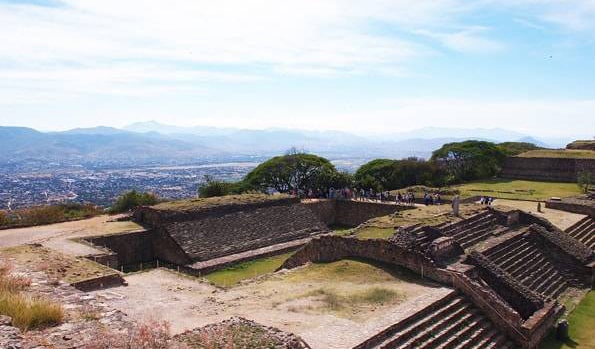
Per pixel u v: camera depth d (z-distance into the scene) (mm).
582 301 31031
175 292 25781
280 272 29844
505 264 32062
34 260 27188
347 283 26672
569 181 72625
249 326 16250
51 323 12727
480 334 23312
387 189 73688
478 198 54938
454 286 26109
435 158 80438
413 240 30219
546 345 24719
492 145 82500
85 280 25000
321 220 55344
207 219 42625
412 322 21781
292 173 69688
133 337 12383
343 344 18438
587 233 43500
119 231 39344
